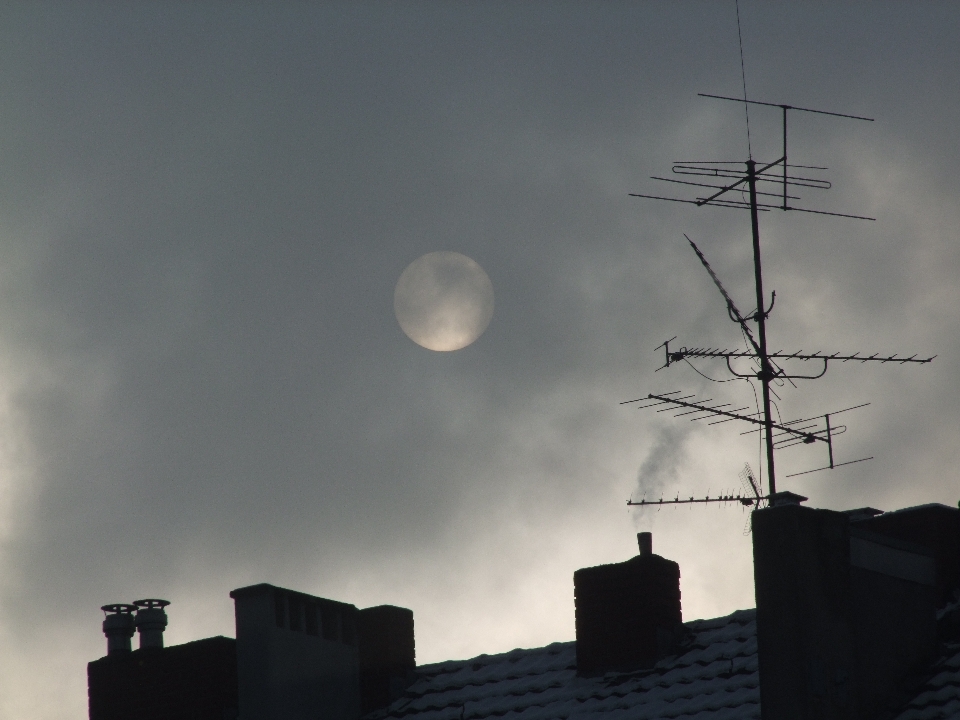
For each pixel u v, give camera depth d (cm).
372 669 11088
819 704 7694
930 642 8569
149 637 11050
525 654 11031
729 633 10075
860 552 8344
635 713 9512
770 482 9838
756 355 9975
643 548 10425
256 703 10388
